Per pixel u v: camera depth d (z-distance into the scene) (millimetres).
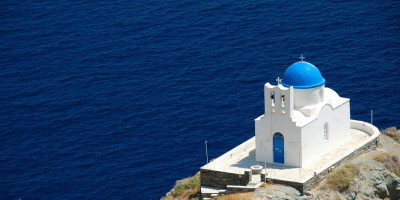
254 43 146250
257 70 136125
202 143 115438
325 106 91062
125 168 110625
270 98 87938
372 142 94812
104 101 129500
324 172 85812
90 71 140375
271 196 79875
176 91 131125
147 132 119500
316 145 90438
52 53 148500
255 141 90688
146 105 127375
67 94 132750
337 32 148375
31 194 105625
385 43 142875
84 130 121438
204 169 88188
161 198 94062
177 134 118375
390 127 110875
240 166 89625
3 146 118375
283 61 138375
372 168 90375
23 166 112688
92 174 109688
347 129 96938
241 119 121500
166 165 110625
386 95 125875
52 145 117938
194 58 142125
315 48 142750
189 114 123750
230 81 133125
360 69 134250
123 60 143375
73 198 104188
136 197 103500
